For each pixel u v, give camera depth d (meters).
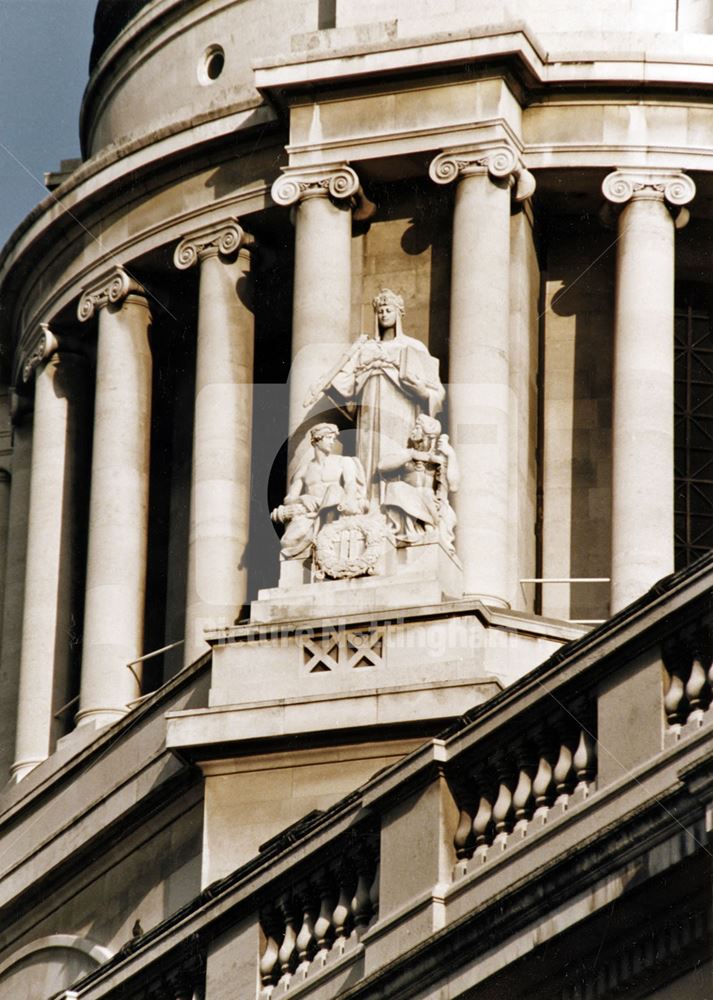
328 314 68.12
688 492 70.12
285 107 70.00
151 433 73.56
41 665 73.69
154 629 72.56
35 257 75.88
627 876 41.84
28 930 64.88
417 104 68.62
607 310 70.12
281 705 59.00
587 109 69.00
